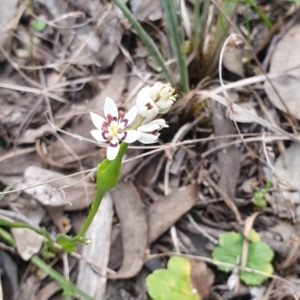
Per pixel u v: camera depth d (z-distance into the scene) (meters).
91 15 0.28
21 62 0.27
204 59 0.26
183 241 0.23
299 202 0.24
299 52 0.26
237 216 0.23
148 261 0.23
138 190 0.24
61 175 0.24
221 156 0.25
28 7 0.28
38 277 0.22
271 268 0.22
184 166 0.25
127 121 0.16
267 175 0.24
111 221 0.23
